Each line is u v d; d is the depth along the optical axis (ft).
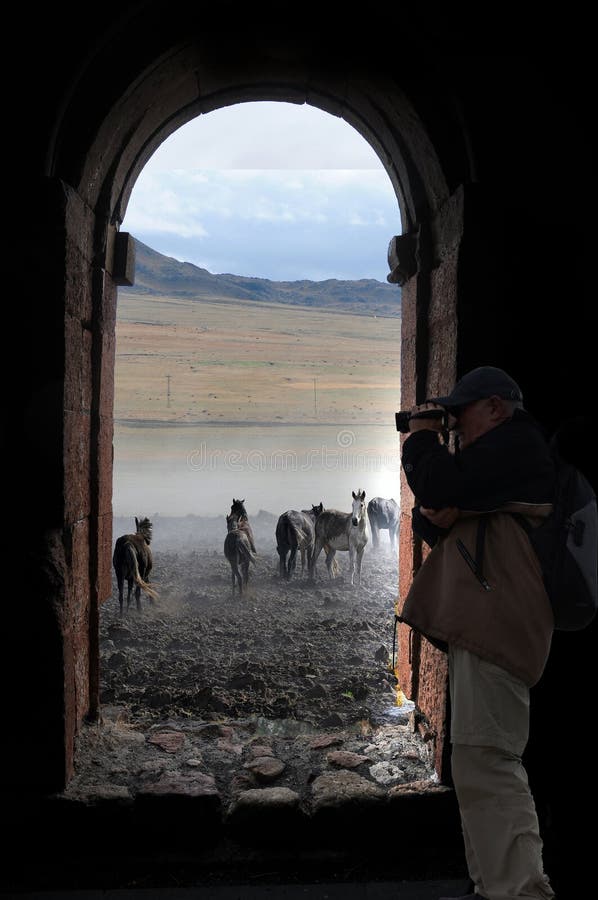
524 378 12.64
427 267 14.43
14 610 11.75
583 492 9.04
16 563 11.78
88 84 12.46
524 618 8.42
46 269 11.82
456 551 8.87
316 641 23.75
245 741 14.76
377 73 13.35
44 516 11.96
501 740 8.25
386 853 11.84
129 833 11.83
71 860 11.64
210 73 15.35
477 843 8.20
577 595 8.63
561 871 11.13
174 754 13.88
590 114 12.67
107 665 20.63
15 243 11.78
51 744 11.95
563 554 8.65
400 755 13.74
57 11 11.92
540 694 12.68
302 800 12.34
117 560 27.78
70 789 12.10
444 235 13.56
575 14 12.67
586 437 10.73
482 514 8.93
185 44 13.23
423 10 12.55
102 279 14.28
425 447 9.30
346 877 11.35
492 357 12.51
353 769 13.29
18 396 11.91
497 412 9.39
